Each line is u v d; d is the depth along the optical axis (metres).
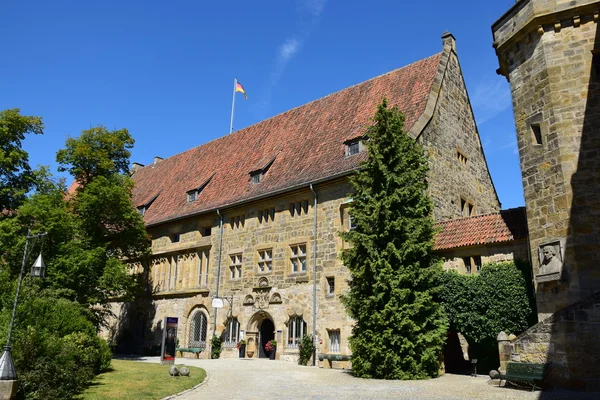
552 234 16.62
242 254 30.55
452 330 21.03
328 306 25.03
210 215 33.28
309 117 33.75
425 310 18.77
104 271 28.53
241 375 19.61
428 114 26.11
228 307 30.41
